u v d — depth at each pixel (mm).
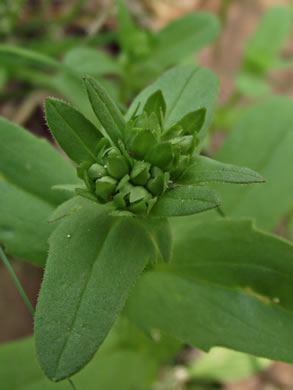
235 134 119
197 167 78
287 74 183
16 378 104
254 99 175
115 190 77
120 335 114
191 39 137
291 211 141
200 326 94
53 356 73
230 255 93
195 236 95
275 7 159
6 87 152
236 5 194
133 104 89
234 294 94
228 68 182
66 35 167
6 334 124
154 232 81
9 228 93
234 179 75
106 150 78
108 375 111
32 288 127
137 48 133
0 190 94
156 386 124
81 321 74
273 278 91
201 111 80
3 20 153
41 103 149
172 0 187
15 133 97
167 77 92
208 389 129
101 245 80
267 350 89
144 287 99
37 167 97
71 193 96
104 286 77
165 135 79
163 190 76
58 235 80
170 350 116
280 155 116
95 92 78
